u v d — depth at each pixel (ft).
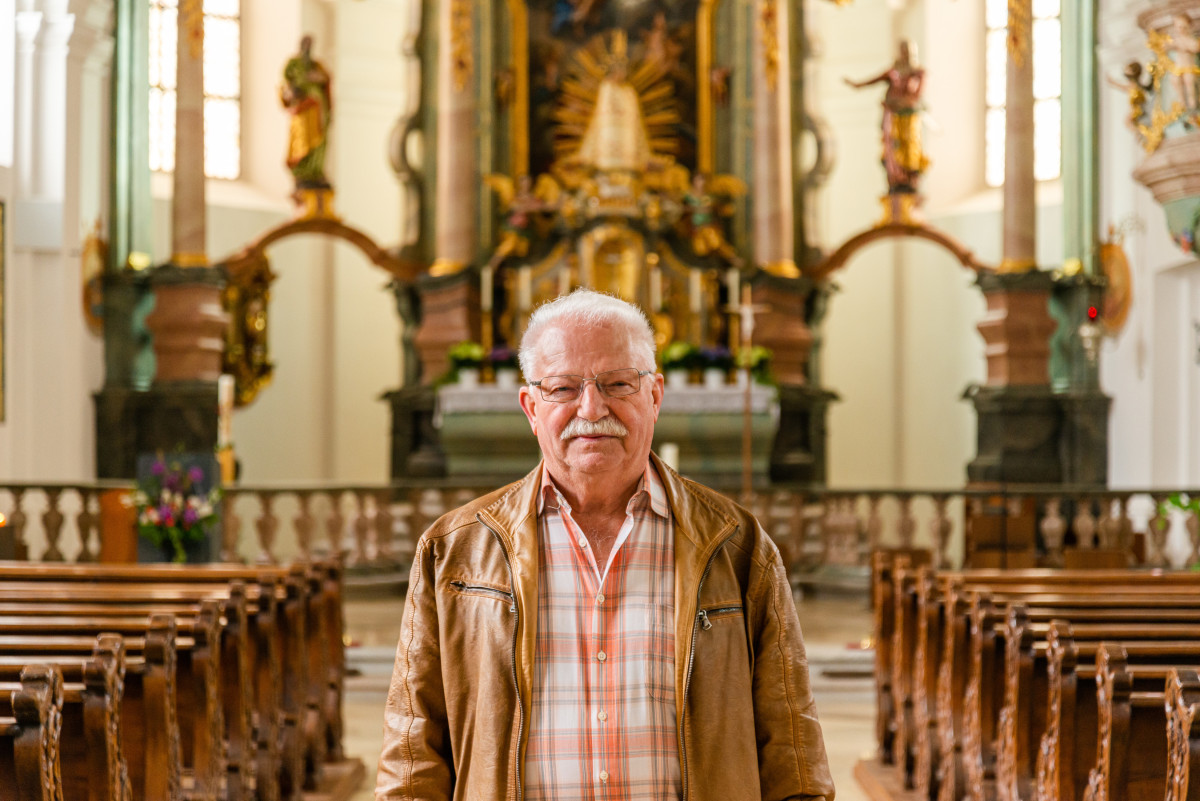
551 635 8.01
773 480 48.65
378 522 40.70
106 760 10.77
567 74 51.26
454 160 48.96
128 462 45.03
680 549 8.07
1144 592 18.98
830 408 57.47
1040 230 52.80
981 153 56.49
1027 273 45.78
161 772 12.57
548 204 48.57
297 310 54.49
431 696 8.25
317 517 54.39
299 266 54.65
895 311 56.95
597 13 51.08
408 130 50.24
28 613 16.08
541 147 51.11
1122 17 45.16
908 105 48.14
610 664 7.95
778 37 49.62
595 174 48.96
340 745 22.59
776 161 49.49
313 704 20.74
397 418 48.83
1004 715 15.62
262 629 17.78
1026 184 46.50
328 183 48.19
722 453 44.73
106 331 45.42
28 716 9.32
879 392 57.00
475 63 49.73
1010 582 20.51
